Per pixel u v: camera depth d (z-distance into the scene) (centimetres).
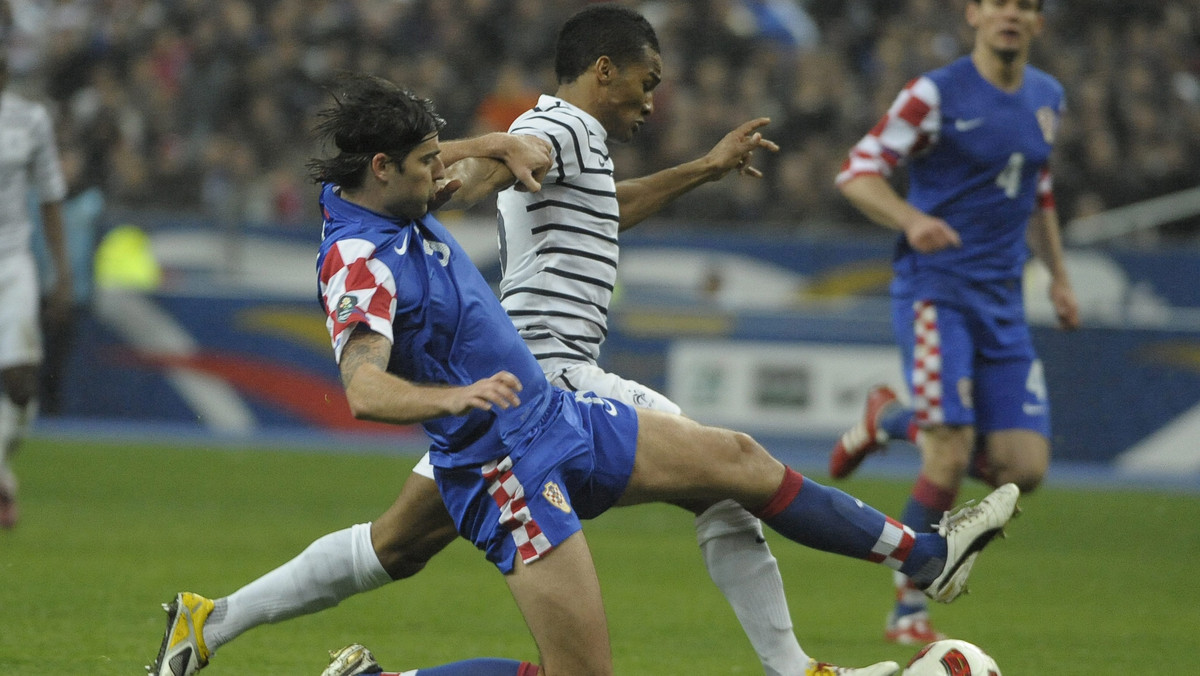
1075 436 4659
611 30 1550
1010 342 2127
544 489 1281
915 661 1396
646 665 1798
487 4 6034
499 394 1137
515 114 5603
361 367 1189
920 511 2089
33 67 6162
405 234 1280
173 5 6216
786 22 6419
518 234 1528
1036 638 2067
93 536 2839
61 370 4950
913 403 2123
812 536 1413
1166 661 1895
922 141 2119
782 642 1491
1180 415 4622
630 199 1681
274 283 5169
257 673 1683
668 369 4750
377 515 3291
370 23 6038
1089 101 5650
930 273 2116
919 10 6200
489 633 1997
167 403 4984
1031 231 2316
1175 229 5359
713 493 1384
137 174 5622
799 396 4703
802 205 5394
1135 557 3044
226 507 3369
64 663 1662
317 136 1313
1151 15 6225
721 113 5562
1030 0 2097
